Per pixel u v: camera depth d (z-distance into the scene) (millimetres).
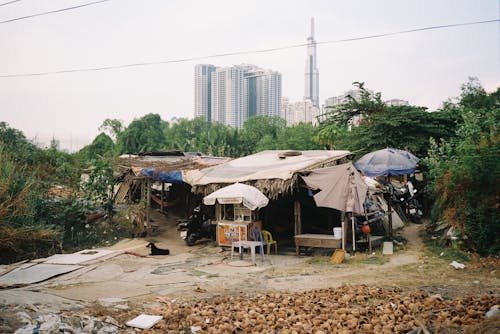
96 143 45062
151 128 61000
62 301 7629
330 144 38250
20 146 20641
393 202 19156
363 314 6922
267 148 69688
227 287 9547
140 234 16781
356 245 14234
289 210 18266
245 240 14133
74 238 15609
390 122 24484
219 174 16719
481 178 12039
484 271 10117
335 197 13344
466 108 24781
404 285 9062
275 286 9570
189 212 20000
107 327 6449
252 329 6461
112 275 10930
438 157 16609
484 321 5918
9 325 5750
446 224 14883
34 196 15211
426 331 5801
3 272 11141
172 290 9227
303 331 6234
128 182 19000
